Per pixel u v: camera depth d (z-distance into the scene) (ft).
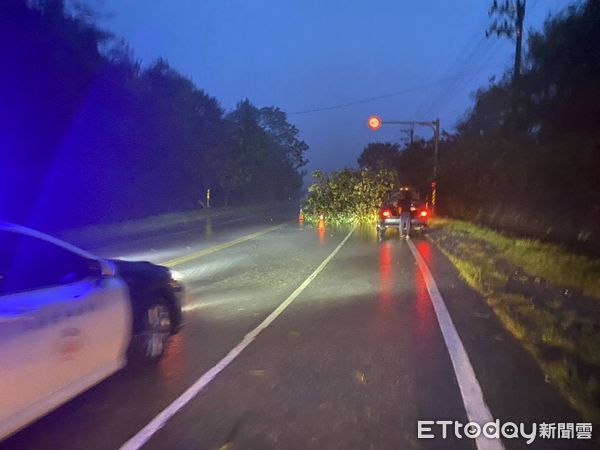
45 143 81.76
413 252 59.52
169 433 16.63
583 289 35.88
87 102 90.33
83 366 17.51
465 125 114.52
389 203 78.74
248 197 232.32
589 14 41.86
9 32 71.00
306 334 27.14
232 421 17.40
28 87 74.84
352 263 51.39
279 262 52.47
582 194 48.65
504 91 80.59
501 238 64.28
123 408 18.42
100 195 105.50
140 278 21.93
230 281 42.42
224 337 26.71
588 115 44.04
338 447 15.71
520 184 65.36
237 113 207.21
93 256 19.16
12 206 81.61
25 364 14.96
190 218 130.82
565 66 45.01
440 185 126.82
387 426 17.02
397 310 32.09
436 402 18.79
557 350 23.65
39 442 16.17
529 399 18.97
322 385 20.36
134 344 21.08
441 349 24.57
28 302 15.58
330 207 105.91
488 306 33.04
